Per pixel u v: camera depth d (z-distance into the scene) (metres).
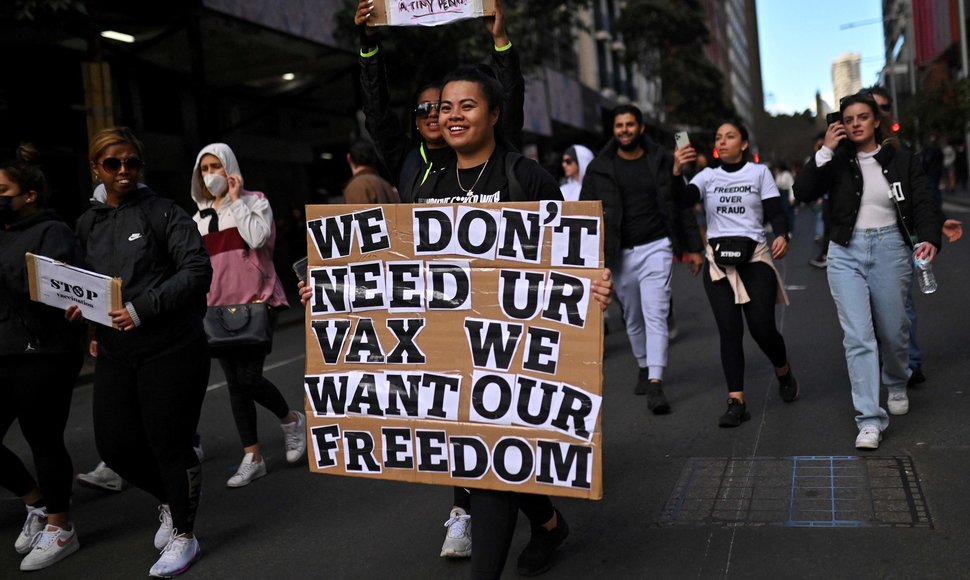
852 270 4.92
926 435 4.88
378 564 3.92
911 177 4.79
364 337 3.36
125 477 4.14
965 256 13.23
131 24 12.17
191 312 4.02
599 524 4.13
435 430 3.27
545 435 3.14
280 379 8.69
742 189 5.61
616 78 38.81
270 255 5.20
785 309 9.80
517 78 3.79
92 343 4.41
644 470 4.84
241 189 5.19
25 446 6.77
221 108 18.47
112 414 3.98
